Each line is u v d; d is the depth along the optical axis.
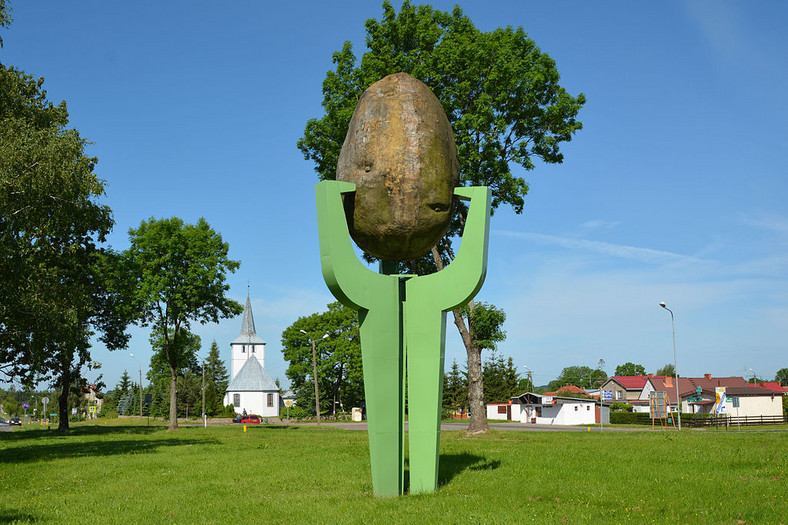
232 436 35.78
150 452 24.17
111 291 43.94
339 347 75.12
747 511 9.79
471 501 11.16
